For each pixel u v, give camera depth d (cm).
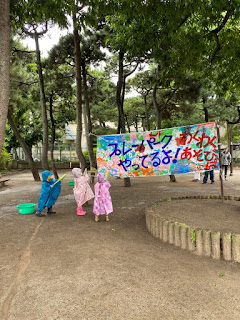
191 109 1528
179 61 761
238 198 633
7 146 2738
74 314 247
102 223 571
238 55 750
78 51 1054
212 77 920
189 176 1502
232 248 360
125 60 876
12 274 334
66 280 314
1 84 358
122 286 297
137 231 505
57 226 554
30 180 1642
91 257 382
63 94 1723
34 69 1862
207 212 505
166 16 609
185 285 298
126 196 899
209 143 612
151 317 241
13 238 480
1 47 358
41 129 2617
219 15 617
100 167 679
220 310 251
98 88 1528
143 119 2438
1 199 941
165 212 513
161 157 649
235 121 2055
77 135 1034
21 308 259
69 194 1003
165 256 382
